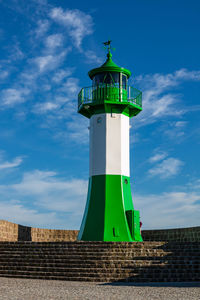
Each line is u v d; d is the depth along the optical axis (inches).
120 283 656.4
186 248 778.2
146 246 786.8
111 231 988.6
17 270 760.3
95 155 1066.7
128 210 1020.5
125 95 1090.7
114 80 1081.4
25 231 1093.1
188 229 1055.6
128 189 1058.1
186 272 702.5
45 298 456.1
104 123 1071.0
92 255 764.0
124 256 748.6
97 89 1080.2
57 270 732.7
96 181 1047.6
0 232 957.2
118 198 1024.2
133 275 692.1
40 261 773.9
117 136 1065.5
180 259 738.2
